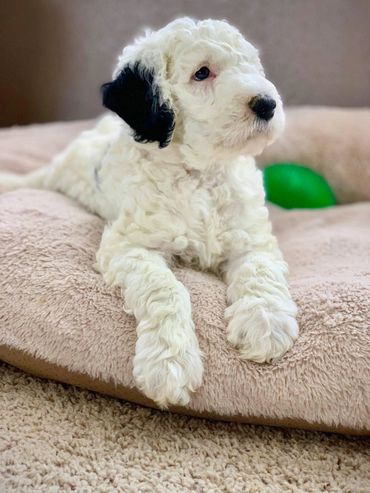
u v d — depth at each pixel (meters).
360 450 0.37
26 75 0.91
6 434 0.37
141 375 0.35
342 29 0.83
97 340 0.38
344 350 0.36
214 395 0.37
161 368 0.35
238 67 0.38
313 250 0.50
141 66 0.40
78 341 0.39
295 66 0.86
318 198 0.64
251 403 0.37
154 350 0.35
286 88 0.87
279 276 0.40
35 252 0.43
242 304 0.38
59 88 0.92
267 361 0.37
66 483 0.34
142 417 0.39
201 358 0.37
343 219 0.59
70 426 0.38
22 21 0.88
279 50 0.85
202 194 0.43
